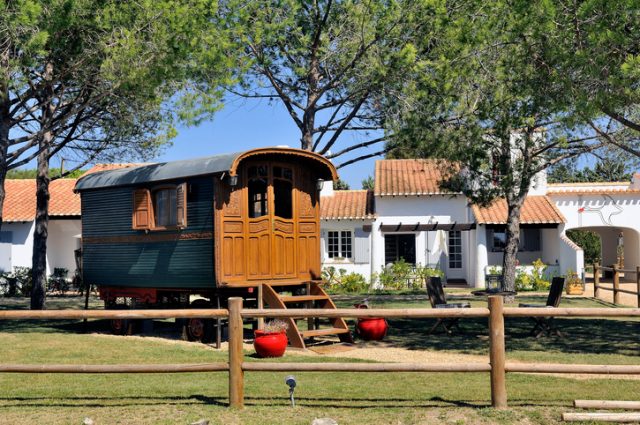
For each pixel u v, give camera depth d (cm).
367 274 2728
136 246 1425
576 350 1145
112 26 1246
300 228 1403
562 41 1069
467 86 1420
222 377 881
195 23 1290
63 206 2797
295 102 1805
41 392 782
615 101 1042
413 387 789
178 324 1521
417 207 2736
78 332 1491
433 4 1428
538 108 1278
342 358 1065
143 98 1346
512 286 1925
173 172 1331
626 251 3036
